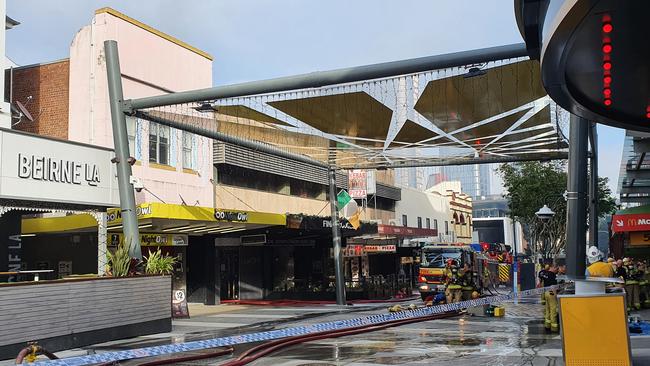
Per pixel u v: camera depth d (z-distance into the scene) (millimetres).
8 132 13250
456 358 10359
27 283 11086
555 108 15703
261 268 27266
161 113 17125
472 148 20828
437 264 27531
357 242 33531
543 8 6219
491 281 37219
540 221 46406
